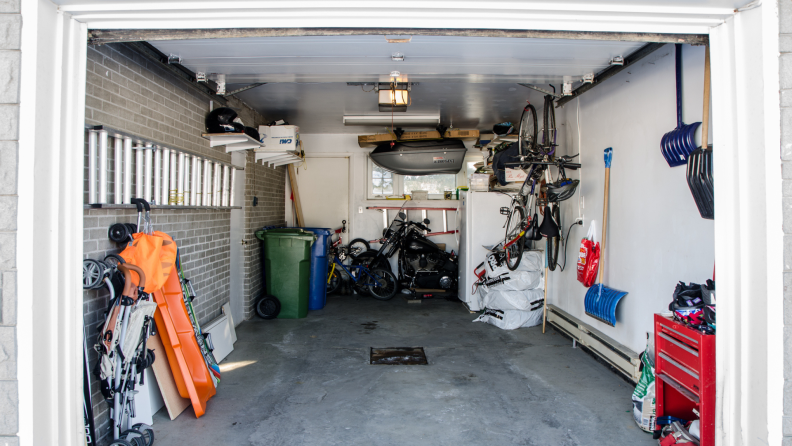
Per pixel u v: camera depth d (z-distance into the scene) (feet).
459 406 9.37
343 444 7.87
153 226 9.32
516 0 4.91
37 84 4.56
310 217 22.44
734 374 5.14
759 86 4.82
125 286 6.95
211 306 12.73
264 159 17.84
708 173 6.98
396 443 7.91
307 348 13.25
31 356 4.55
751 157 4.92
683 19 5.09
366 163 22.40
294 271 16.63
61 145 4.82
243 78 10.42
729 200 5.13
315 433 8.24
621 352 10.62
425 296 20.15
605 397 9.82
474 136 19.34
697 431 7.06
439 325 15.89
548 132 13.08
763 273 4.83
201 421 8.65
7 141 4.51
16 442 4.57
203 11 5.00
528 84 13.03
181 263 10.67
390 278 20.26
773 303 4.78
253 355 12.59
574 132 14.12
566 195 12.73
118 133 7.82
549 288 16.17
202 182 11.85
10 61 4.51
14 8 4.52
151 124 9.28
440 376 11.06
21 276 4.53
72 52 4.96
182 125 10.82
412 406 9.38
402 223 20.95
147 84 9.12
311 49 8.46
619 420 8.75
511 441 7.98
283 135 16.28
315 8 5.01
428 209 22.36
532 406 9.37
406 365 11.84
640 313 10.36
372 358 12.39
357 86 13.74
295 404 9.45
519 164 13.02
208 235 12.47
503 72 10.09
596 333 12.12
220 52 8.65
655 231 9.77
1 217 4.50
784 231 4.77
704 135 7.75
